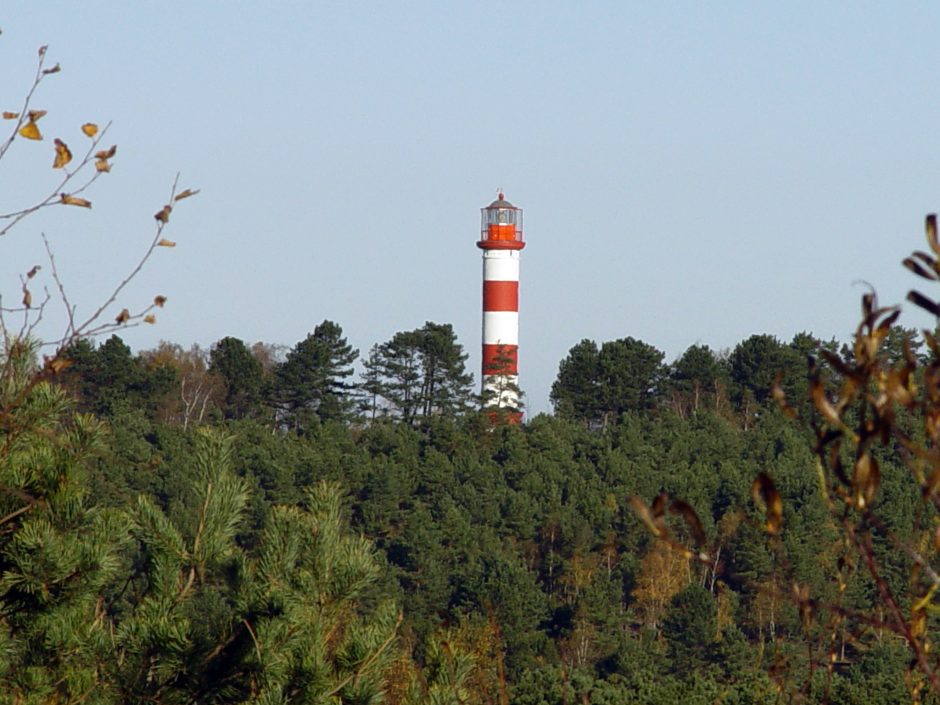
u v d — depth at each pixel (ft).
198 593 80.12
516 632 508.12
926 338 21.61
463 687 70.79
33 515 67.31
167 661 74.79
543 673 205.26
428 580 562.66
